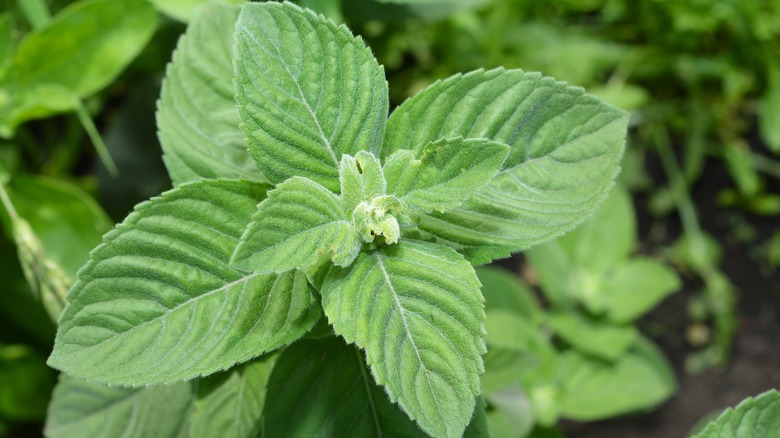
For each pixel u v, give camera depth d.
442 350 0.34
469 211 0.38
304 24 0.36
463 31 0.73
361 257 0.36
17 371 0.53
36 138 0.68
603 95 0.74
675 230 0.80
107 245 0.35
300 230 0.35
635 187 0.80
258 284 0.36
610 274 0.65
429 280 0.35
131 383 0.35
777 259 0.78
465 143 0.35
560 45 0.76
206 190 0.36
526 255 0.66
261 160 0.36
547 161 0.38
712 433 0.39
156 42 0.59
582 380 0.62
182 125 0.40
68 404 0.44
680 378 0.74
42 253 0.47
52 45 0.50
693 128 0.80
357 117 0.36
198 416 0.40
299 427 0.39
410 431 0.39
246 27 0.35
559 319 0.64
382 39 0.70
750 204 0.80
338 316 0.35
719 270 0.79
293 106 0.36
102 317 0.35
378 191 0.36
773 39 0.78
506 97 0.38
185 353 0.35
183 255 0.36
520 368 0.46
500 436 0.47
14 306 0.54
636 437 0.71
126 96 0.67
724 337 0.75
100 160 0.60
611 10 0.79
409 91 0.73
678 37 0.78
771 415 0.39
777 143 0.76
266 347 0.36
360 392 0.39
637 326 0.77
